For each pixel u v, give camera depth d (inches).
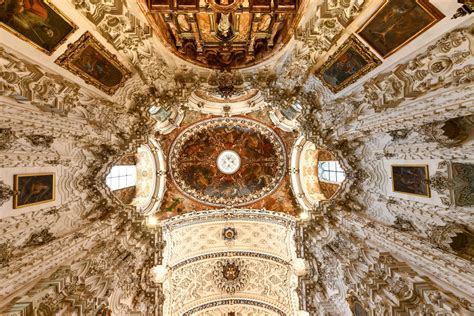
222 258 758.5
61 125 353.4
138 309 538.9
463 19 246.8
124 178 687.7
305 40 427.5
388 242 411.2
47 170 385.7
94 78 402.9
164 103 566.9
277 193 789.9
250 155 823.1
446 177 346.3
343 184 557.9
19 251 343.6
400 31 305.7
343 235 508.1
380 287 381.7
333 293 544.7
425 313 310.2
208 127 785.6
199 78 549.3
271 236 740.7
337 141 521.0
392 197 438.3
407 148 401.1
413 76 323.6
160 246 615.2
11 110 289.7
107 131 454.6
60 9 295.9
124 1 347.6
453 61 274.5
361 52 374.6
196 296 734.5
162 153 759.7
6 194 322.3
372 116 399.2
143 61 466.3
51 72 338.3
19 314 266.2
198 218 747.4
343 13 347.9
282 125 757.9
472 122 326.3
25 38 283.9
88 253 420.5
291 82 553.9
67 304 334.3
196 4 356.5
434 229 372.8
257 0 357.1
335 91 482.3
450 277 315.3
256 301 741.3
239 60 514.6
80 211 454.6
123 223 529.3
